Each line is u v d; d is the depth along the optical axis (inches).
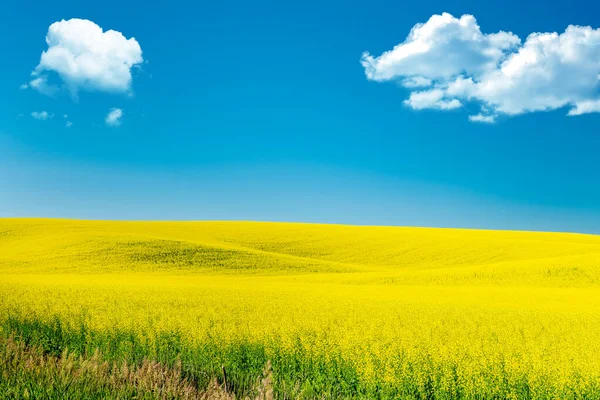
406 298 954.1
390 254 2400.3
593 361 492.1
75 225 2859.3
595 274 1477.6
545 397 414.9
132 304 809.5
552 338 601.3
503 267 1596.9
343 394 427.2
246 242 2615.7
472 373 437.4
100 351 485.4
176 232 2824.8
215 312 742.5
